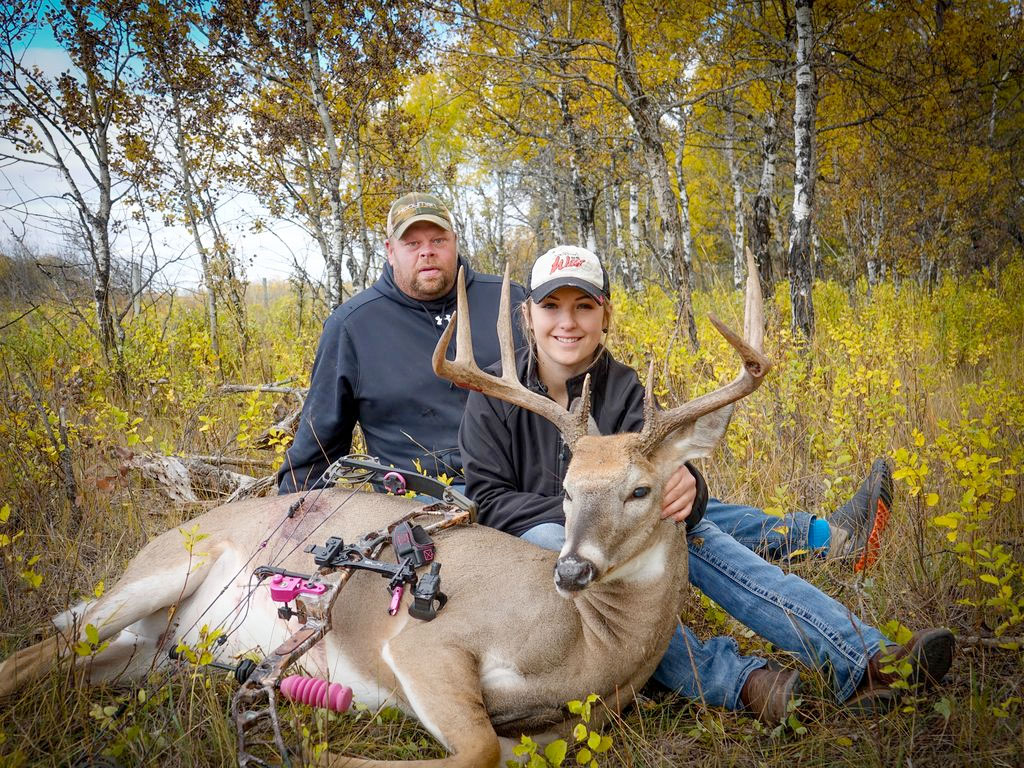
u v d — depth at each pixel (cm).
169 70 1044
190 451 650
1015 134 1869
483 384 357
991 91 1656
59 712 314
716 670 351
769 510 400
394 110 1241
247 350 1056
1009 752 285
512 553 357
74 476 539
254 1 952
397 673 318
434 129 2095
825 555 454
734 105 1939
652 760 313
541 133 1658
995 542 430
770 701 332
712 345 774
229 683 354
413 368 513
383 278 530
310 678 298
